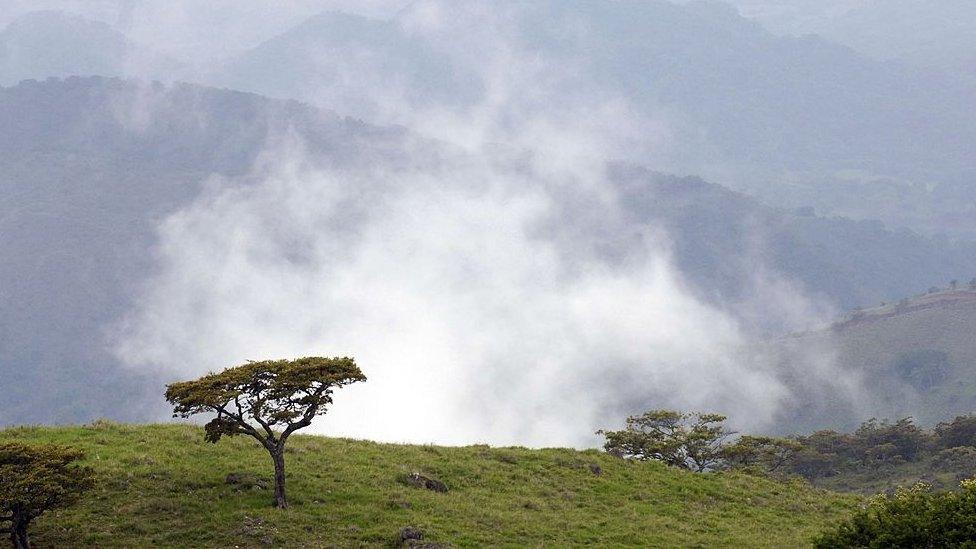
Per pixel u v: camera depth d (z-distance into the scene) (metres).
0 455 38.88
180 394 45.88
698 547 50.72
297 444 60.31
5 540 40.94
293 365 47.50
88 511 45.03
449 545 44.84
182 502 46.91
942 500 40.91
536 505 55.12
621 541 50.25
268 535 43.94
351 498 50.84
